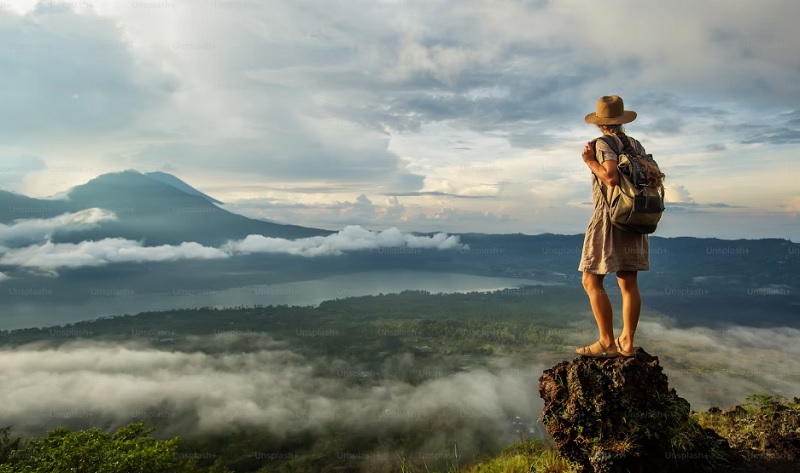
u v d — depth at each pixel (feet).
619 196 11.45
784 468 12.78
